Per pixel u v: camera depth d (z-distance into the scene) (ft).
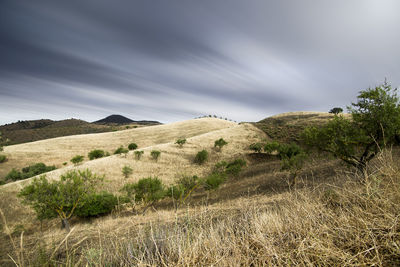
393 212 4.54
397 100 26.81
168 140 215.10
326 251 4.05
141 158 118.62
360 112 29.22
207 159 124.16
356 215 4.83
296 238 4.81
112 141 218.59
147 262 4.68
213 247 4.88
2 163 147.64
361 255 3.79
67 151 183.62
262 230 5.65
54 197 32.04
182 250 5.02
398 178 5.21
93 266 4.67
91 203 42.50
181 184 52.01
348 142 28.73
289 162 48.75
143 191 46.98
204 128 259.39
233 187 67.56
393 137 25.54
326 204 5.90
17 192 30.35
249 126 192.13
